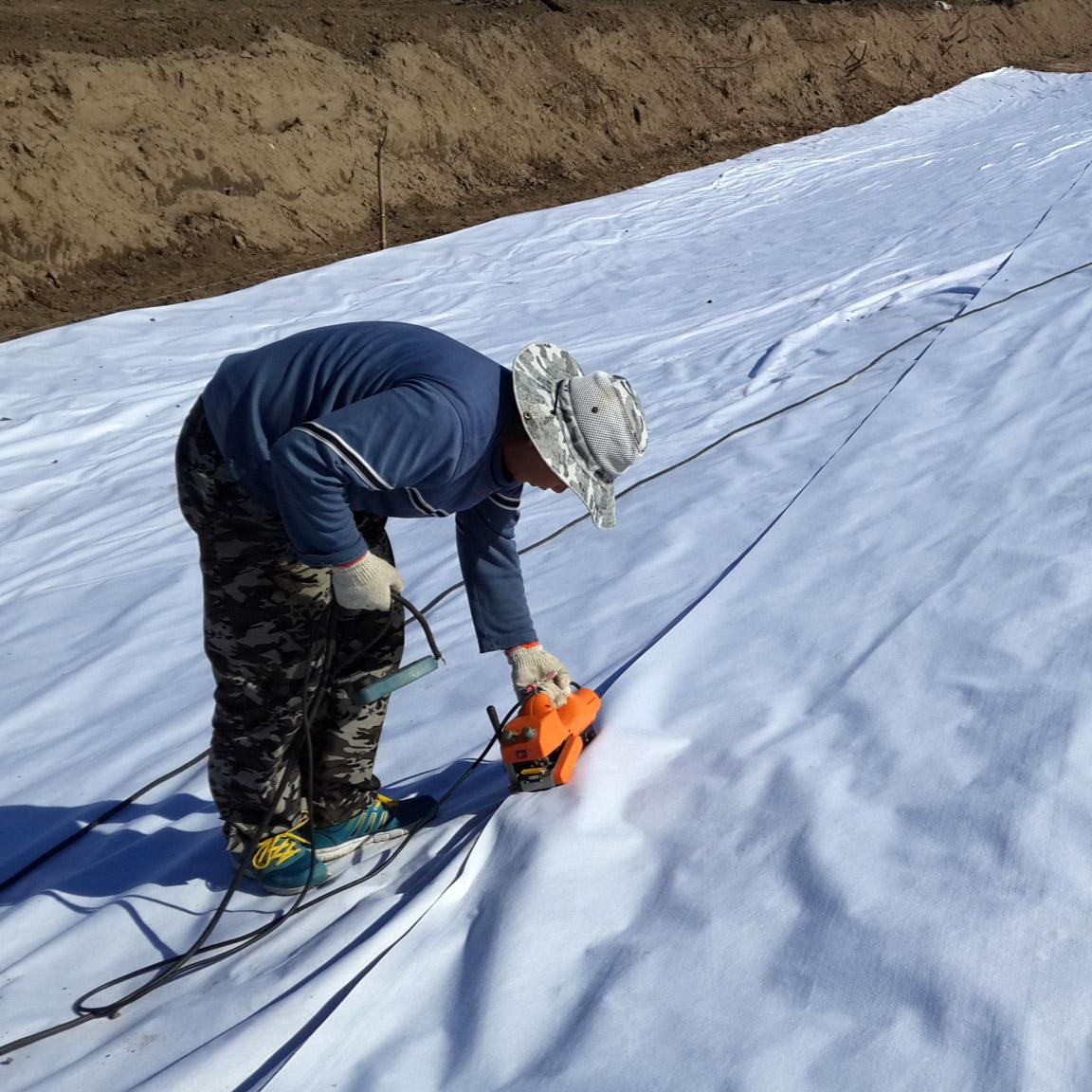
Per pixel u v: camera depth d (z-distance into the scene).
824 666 2.52
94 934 2.26
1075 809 1.89
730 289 8.48
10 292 9.02
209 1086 1.68
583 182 13.55
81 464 6.17
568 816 2.11
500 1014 1.71
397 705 2.99
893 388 4.44
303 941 2.09
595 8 15.60
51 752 3.26
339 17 12.82
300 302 8.99
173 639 3.90
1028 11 22.75
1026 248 6.78
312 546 1.79
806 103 17.14
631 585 3.34
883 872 1.84
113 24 11.24
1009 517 3.06
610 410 1.84
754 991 1.67
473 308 8.80
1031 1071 1.45
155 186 10.16
